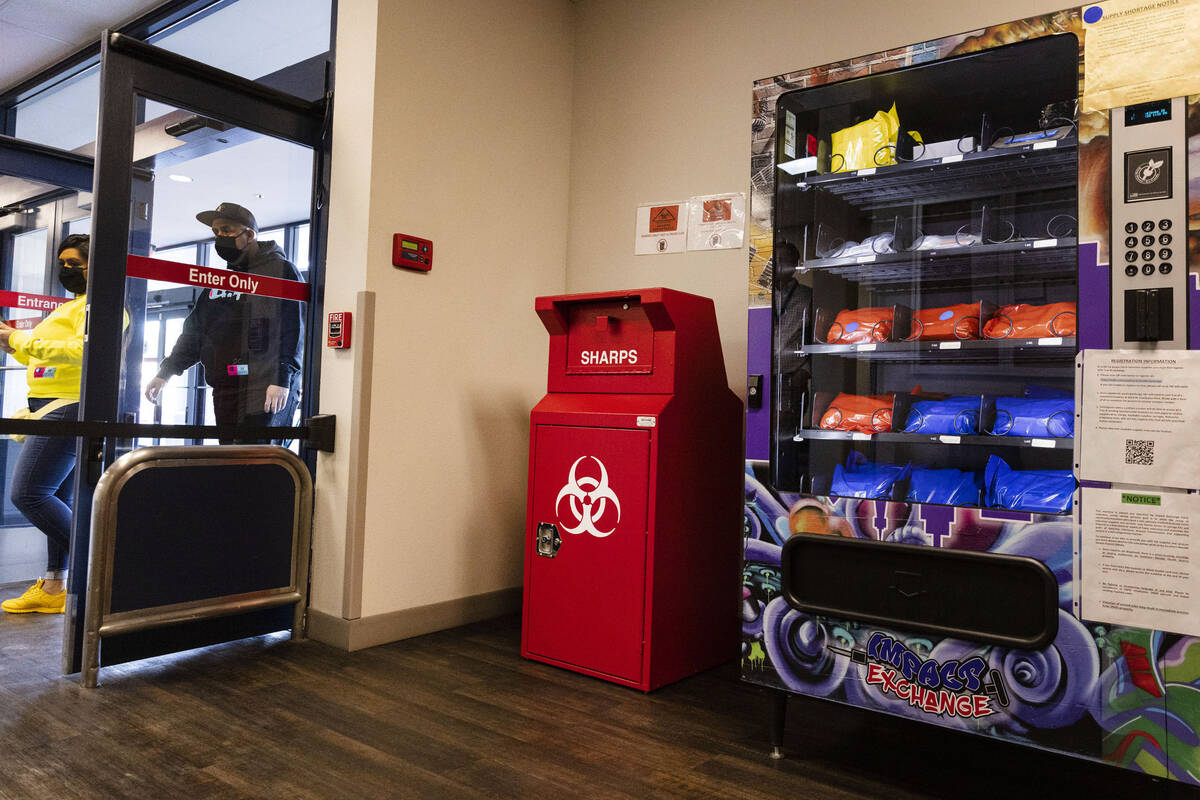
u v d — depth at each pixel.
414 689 2.53
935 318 2.18
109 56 2.60
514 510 3.56
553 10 3.79
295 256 3.16
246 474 2.85
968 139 2.18
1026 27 1.84
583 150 3.84
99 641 2.47
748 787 1.92
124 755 1.98
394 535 3.03
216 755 2.00
